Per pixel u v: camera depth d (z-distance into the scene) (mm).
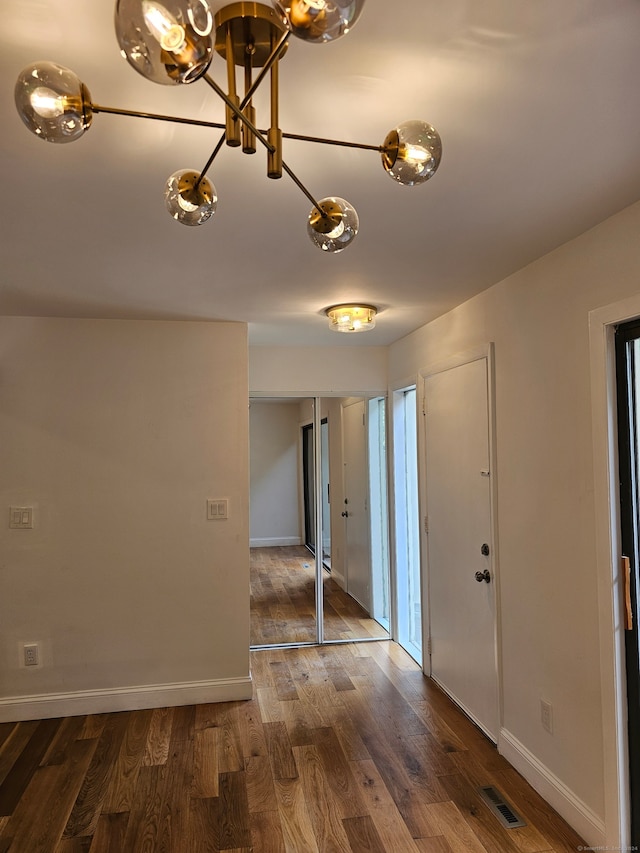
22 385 3213
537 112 1318
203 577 3363
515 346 2555
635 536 1955
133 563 3293
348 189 1696
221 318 3326
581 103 1285
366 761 2670
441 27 1044
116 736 2941
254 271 2459
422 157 1080
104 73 1159
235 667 3377
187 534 3354
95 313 3174
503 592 2684
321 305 3066
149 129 1344
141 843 2141
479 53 1118
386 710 3188
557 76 1191
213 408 3406
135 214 1830
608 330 1984
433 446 3531
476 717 2988
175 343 3387
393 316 3391
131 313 3180
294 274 2512
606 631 1979
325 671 3766
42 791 2471
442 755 2709
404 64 1146
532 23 1040
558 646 2262
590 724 2074
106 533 3270
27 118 932
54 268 2385
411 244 2176
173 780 2541
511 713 2627
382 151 1101
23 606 3178
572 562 2174
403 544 4309
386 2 981
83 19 1009
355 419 4418
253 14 982
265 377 4254
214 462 3395
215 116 1305
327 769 2607
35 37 1054
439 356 3418
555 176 1639
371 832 2182
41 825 2244
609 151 1502
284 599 4328
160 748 2820
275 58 844
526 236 2113
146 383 3340
